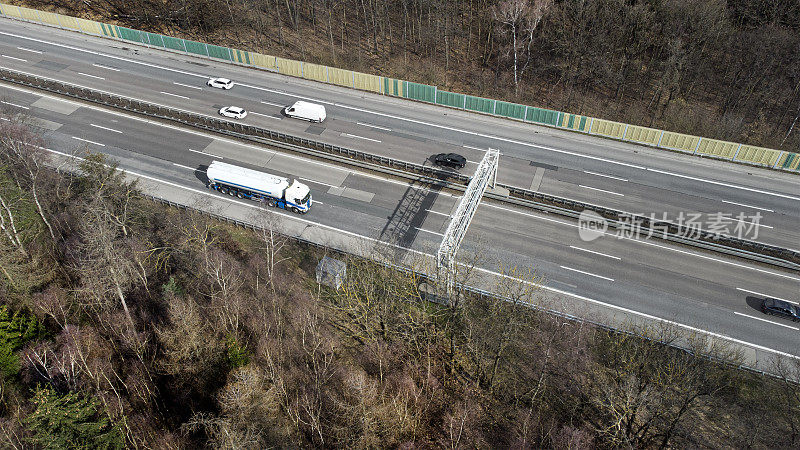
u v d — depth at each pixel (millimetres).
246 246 65812
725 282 62000
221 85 92625
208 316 55781
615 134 81625
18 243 59281
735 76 89188
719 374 49031
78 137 81875
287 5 102438
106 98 89500
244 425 45031
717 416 50031
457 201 72250
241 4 105500
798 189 73375
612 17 89562
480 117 87188
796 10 89750
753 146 75938
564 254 65125
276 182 68750
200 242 61875
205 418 47719
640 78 94750
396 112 88375
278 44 102938
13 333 53000
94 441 42875
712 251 65438
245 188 69750
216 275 53562
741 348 55344
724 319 58219
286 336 56250
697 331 56625
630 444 46094
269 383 50719
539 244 66312
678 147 79312
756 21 92750
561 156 79500
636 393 46719
